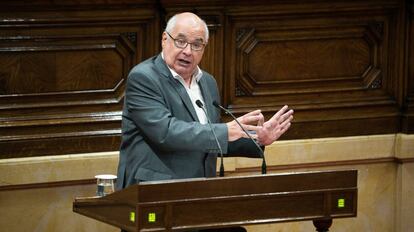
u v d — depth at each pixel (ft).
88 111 50.78
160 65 40.93
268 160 54.44
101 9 50.21
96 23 50.31
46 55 49.75
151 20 51.60
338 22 55.42
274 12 53.78
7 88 49.29
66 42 49.98
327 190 37.68
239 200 36.27
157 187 34.96
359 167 57.00
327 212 37.81
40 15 49.26
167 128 39.52
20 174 49.52
